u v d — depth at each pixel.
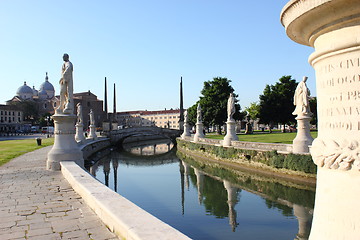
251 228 10.78
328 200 2.94
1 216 6.23
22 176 11.34
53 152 13.10
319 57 3.07
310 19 2.94
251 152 21.67
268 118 53.09
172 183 20.23
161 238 3.93
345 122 2.82
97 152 40.41
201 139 35.59
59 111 13.48
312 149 3.19
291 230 10.41
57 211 6.59
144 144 67.94
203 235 10.29
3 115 99.94
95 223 5.71
